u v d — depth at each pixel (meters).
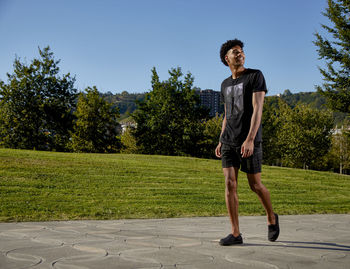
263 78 2.81
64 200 6.09
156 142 34.88
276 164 48.41
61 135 33.59
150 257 2.22
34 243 2.61
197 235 3.22
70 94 34.34
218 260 2.18
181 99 35.25
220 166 16.12
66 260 2.09
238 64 2.88
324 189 11.65
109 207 5.58
